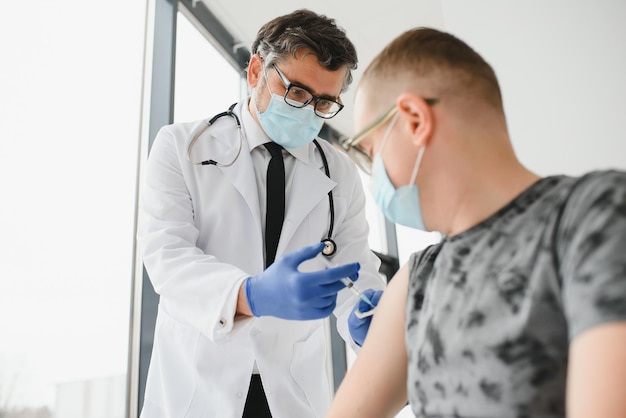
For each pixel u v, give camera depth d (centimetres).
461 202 69
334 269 103
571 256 51
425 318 69
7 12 160
